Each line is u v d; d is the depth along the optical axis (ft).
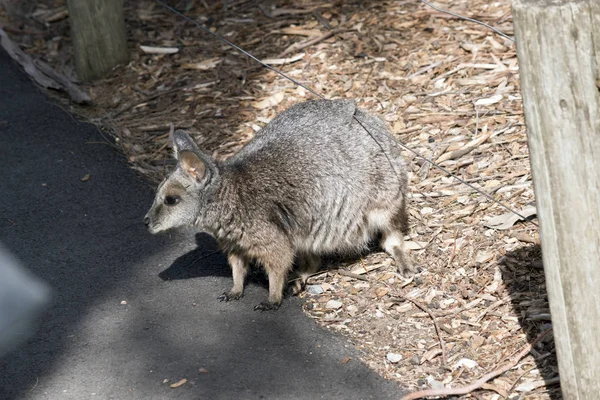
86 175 24.76
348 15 30.50
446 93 25.77
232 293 19.21
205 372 16.66
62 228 22.47
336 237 19.83
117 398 16.05
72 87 28.84
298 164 19.24
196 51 30.17
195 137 25.85
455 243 20.07
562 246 12.44
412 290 18.89
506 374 15.93
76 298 19.54
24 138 26.73
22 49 31.83
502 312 17.65
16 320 18.78
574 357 13.01
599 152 11.80
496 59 26.76
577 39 11.35
